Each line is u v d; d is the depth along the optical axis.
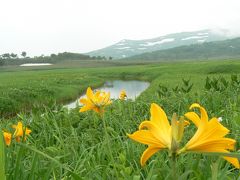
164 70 77.25
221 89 9.95
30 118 7.43
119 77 82.69
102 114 3.30
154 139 1.51
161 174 2.67
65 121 6.26
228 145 1.48
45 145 5.09
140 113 7.34
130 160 3.53
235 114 4.91
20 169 2.64
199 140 1.48
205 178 2.45
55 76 75.56
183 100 8.05
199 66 73.38
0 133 1.69
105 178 2.88
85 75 77.94
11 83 51.84
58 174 3.16
